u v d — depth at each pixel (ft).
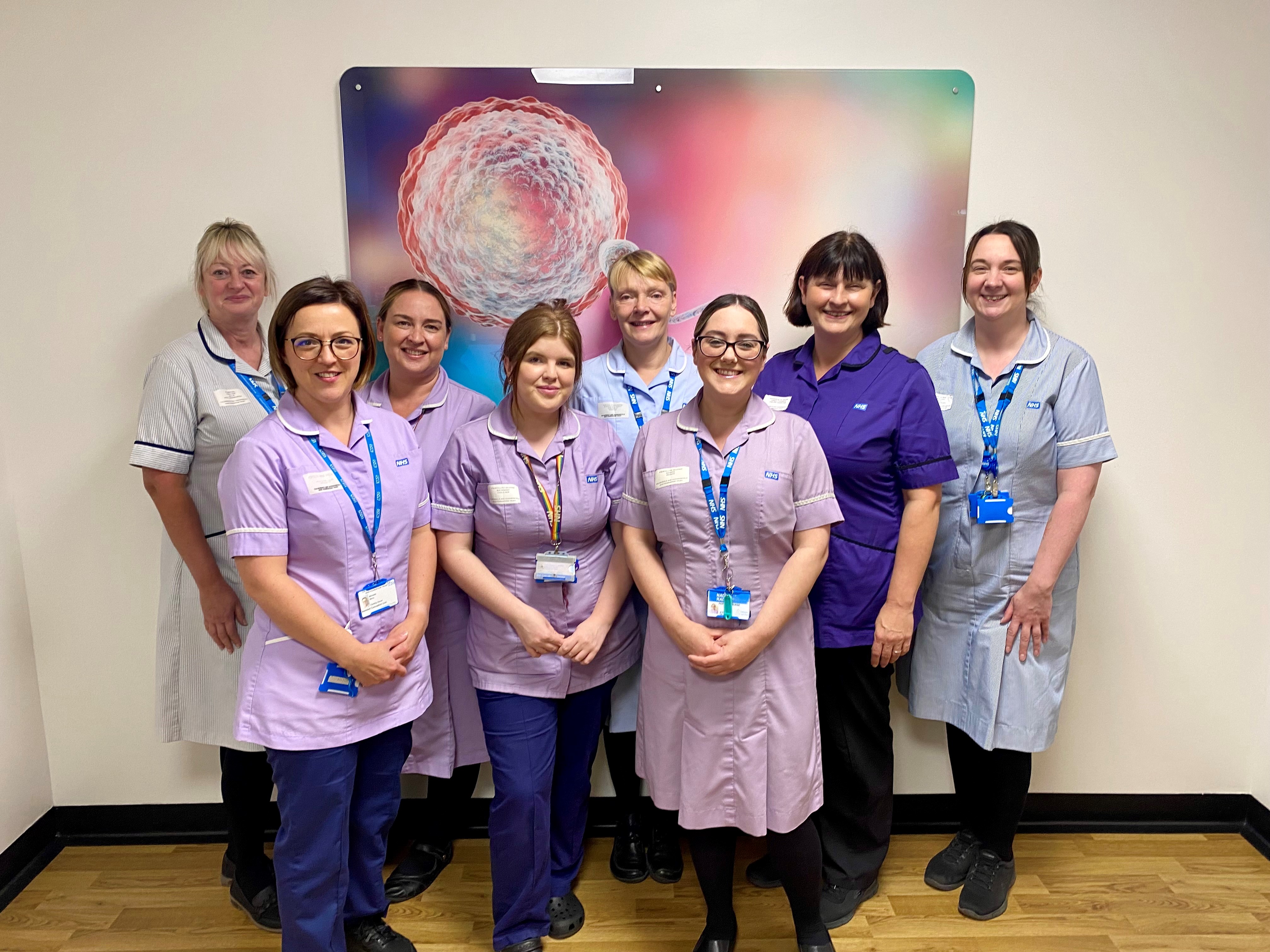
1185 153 6.70
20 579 6.99
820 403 5.82
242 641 6.05
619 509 5.51
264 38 6.48
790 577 5.05
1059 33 6.56
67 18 6.40
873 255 5.60
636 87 6.59
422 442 6.19
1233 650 7.30
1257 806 7.30
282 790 4.90
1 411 6.84
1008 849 6.35
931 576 6.38
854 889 6.30
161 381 5.72
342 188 6.70
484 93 6.56
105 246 6.68
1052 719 6.15
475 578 5.54
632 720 6.50
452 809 6.77
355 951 5.65
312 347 4.61
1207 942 5.97
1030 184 6.75
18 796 6.88
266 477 4.64
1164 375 6.97
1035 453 5.93
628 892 6.52
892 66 6.61
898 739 7.34
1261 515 7.14
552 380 5.28
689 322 6.95
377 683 4.90
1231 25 6.55
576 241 6.81
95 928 6.19
